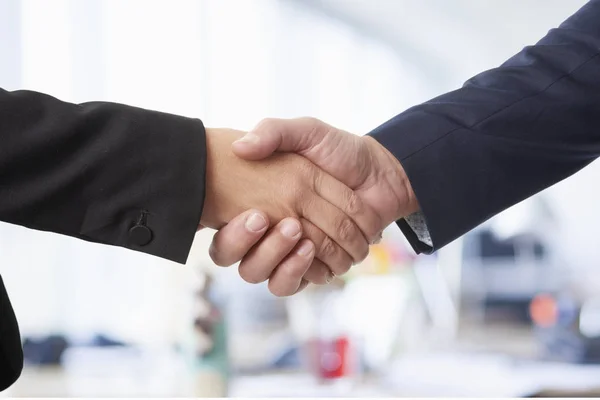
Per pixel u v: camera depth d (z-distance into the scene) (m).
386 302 2.26
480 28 4.06
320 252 1.14
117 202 0.91
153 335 2.55
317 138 1.09
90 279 3.04
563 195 3.72
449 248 3.06
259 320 2.61
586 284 2.97
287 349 2.21
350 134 1.13
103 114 0.94
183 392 1.78
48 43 3.30
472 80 1.22
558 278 3.02
